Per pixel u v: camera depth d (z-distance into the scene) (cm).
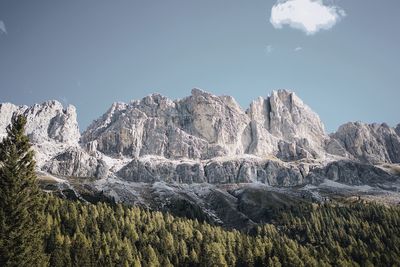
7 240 4662
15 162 5147
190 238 17512
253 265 15575
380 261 16425
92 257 12706
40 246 5175
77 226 15175
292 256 15288
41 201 5419
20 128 5416
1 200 4878
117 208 19200
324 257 16600
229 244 16838
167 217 19738
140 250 15312
